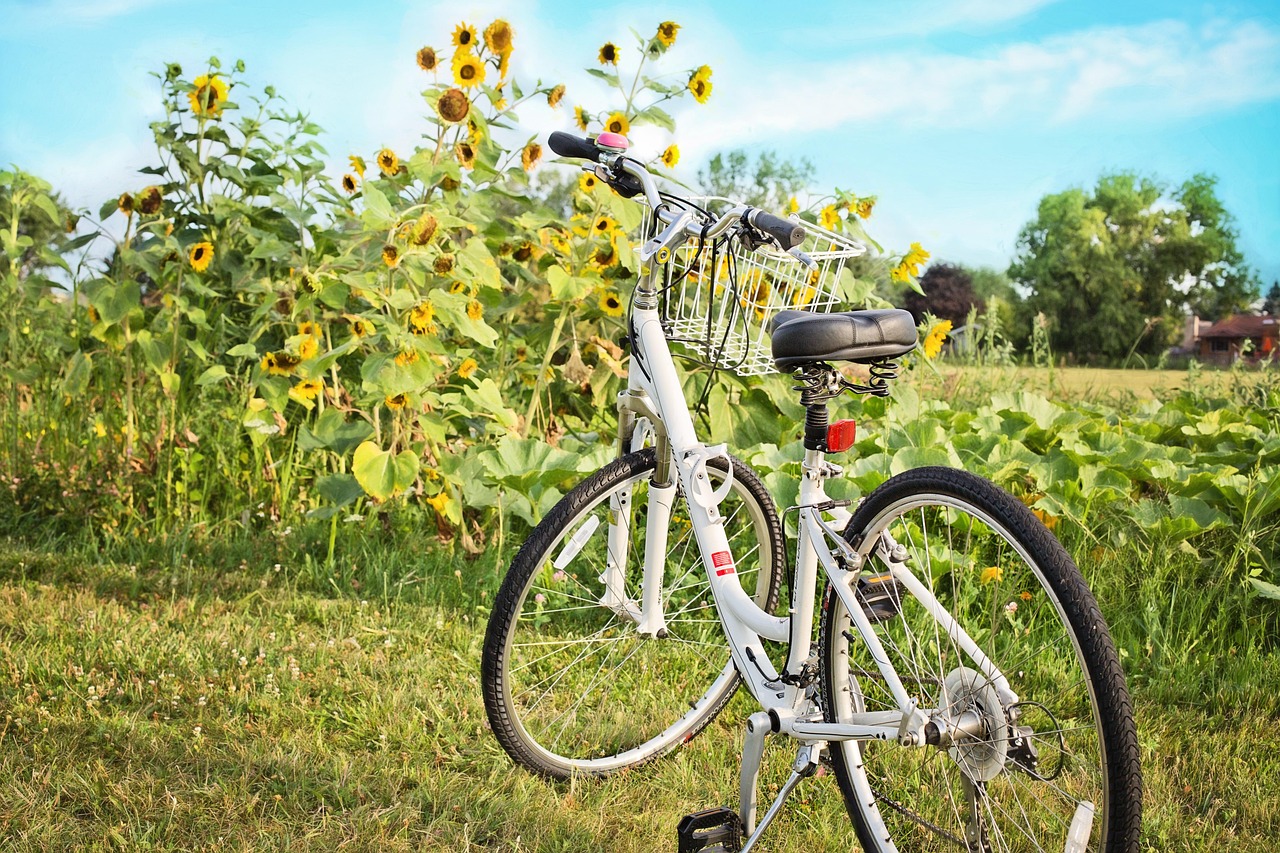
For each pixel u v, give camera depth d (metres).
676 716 2.70
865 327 1.83
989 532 3.51
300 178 4.49
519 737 2.42
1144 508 3.65
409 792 2.32
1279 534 3.56
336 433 3.68
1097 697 1.57
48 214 4.41
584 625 3.25
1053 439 4.27
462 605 3.39
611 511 2.51
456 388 4.12
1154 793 2.38
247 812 2.22
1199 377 5.93
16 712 2.58
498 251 4.33
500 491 3.63
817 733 1.94
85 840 2.10
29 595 3.33
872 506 1.95
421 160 4.02
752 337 2.19
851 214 4.45
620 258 4.04
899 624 2.74
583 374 4.10
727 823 2.10
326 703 2.76
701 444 2.21
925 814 2.22
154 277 4.02
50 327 4.80
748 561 3.36
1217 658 3.04
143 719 2.58
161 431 4.03
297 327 4.07
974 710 1.76
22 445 4.29
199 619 3.23
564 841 2.17
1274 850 2.17
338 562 3.68
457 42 3.97
